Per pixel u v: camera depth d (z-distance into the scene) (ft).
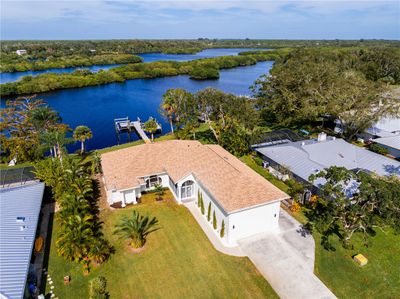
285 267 74.95
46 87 358.43
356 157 122.72
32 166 132.05
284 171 117.80
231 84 393.91
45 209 104.22
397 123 168.66
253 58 628.28
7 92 331.16
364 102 149.28
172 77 473.67
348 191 96.73
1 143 157.89
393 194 66.59
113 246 84.38
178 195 104.94
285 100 189.16
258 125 200.23
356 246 82.12
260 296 67.10
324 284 69.92
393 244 83.20
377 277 71.72
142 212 100.94
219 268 75.41
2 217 85.40
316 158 123.65
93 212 100.73
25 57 600.80
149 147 122.83
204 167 103.60
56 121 171.12
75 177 107.34
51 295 68.59
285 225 91.81
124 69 467.11
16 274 64.95
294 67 211.61
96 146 186.70
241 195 85.10
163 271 75.20
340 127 173.27
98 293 66.59
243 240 84.99
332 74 177.68
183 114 174.50
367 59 360.89
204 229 91.35
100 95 339.77
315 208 100.17
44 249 83.82
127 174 108.17
